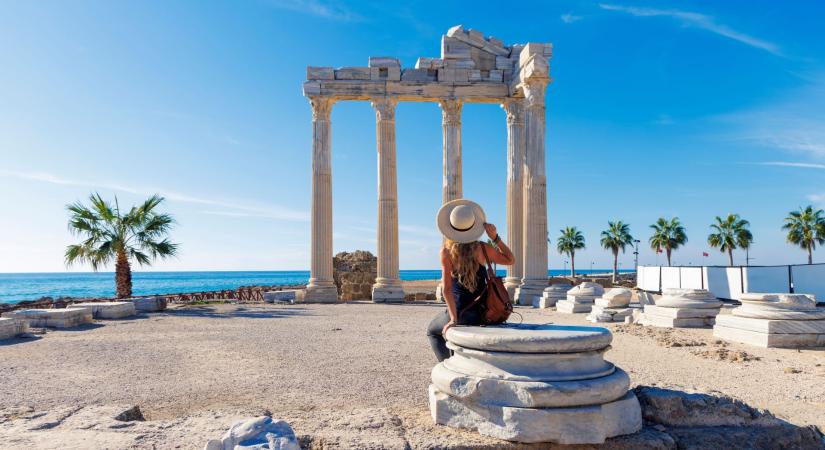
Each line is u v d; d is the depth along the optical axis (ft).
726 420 17.62
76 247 78.74
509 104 92.53
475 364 16.79
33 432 15.71
